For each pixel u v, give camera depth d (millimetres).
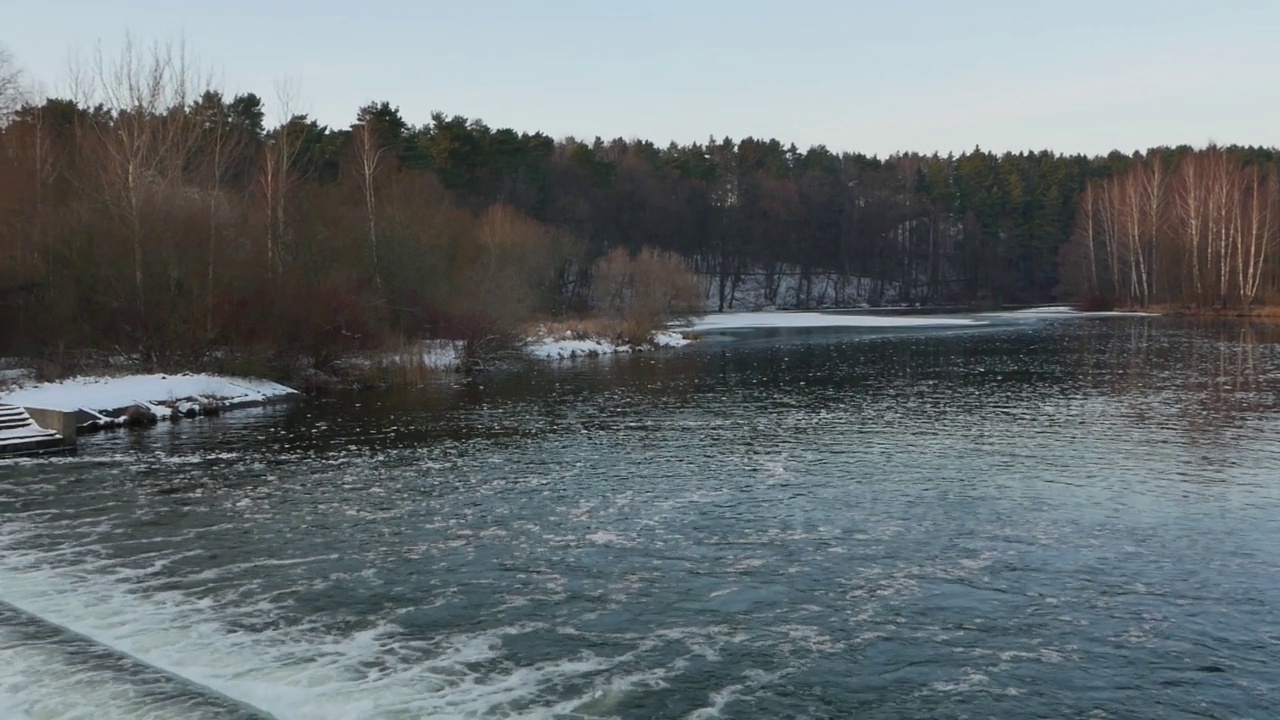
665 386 35969
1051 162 128250
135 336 32000
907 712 9414
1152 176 97250
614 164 100250
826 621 11750
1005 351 49094
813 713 9383
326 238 40500
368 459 21703
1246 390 32031
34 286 31875
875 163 138750
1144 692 9820
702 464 20984
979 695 9773
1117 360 42969
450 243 46531
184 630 11422
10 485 18984
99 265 31188
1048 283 124938
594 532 15625
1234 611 11977
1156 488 18281
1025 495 17859
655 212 102062
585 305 75750
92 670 10211
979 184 127188
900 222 124562
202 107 41969
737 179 120500
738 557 14281
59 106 46531
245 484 19094
